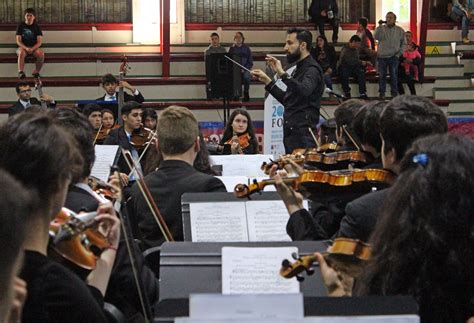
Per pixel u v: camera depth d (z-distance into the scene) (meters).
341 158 7.27
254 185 6.04
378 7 27.94
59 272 3.44
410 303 3.10
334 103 23.98
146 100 24.94
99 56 25.70
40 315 3.37
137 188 6.82
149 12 26.92
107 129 14.58
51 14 27.53
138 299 5.07
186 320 2.63
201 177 6.76
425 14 25.94
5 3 27.38
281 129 15.78
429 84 25.98
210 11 28.25
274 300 2.66
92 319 3.44
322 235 5.29
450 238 3.31
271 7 28.69
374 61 25.75
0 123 3.72
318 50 25.05
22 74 24.55
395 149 4.73
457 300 3.33
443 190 3.31
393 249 3.38
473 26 28.73
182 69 26.05
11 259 2.34
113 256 3.96
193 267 4.92
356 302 3.10
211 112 23.75
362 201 4.71
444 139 3.42
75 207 4.85
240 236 6.23
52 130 3.54
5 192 2.36
